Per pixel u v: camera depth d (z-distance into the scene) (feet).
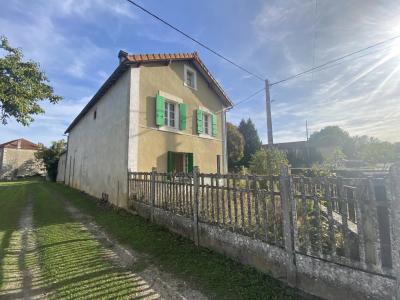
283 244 11.34
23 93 39.96
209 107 44.14
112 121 35.76
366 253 8.77
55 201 39.63
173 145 35.91
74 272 13.29
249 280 11.64
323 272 9.77
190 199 17.67
